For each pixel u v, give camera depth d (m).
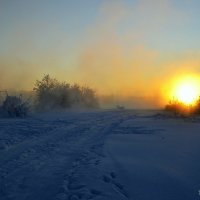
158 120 27.41
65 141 16.80
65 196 8.08
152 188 8.28
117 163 11.07
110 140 16.47
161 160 11.31
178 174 9.44
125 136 17.84
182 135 17.75
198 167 10.19
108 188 8.50
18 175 10.30
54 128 22.16
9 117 31.28
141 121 26.75
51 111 40.78
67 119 28.64
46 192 8.53
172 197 7.60
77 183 9.05
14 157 13.05
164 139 16.34
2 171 10.87
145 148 13.84
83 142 16.41
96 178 9.42
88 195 8.00
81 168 10.72
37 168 11.13
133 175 9.47
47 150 14.34
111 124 24.67
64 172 10.43
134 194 7.93
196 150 13.02
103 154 12.88
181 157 11.71
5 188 9.03
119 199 7.66
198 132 19.03
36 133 19.97
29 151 14.21
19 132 20.30
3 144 15.91
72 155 13.16
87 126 23.31
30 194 8.44
